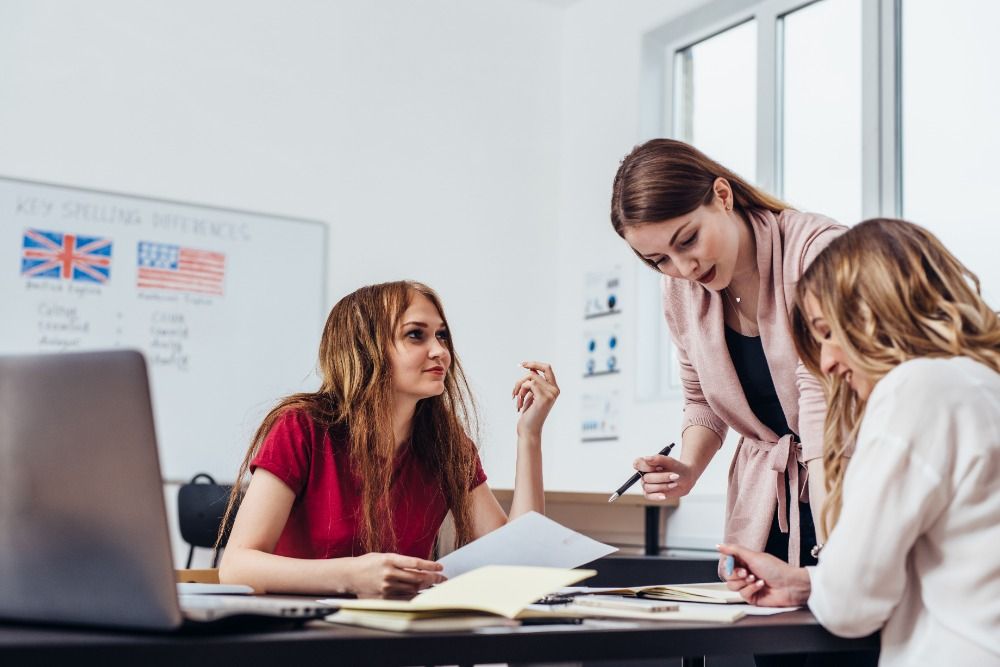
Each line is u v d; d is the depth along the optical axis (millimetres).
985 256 2877
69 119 3545
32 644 669
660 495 1601
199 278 3709
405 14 4246
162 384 3604
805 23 3625
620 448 4020
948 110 3027
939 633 982
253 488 1422
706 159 1607
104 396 759
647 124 4172
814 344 1269
